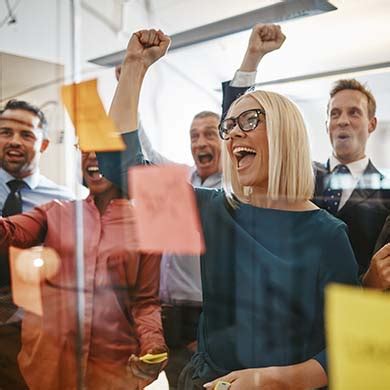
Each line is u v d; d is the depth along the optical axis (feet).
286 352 1.80
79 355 2.71
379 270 1.63
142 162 2.43
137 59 2.45
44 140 3.13
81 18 2.75
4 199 3.26
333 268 1.73
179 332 2.30
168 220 2.34
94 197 2.74
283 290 1.84
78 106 2.83
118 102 2.53
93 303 2.68
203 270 2.20
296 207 1.89
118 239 2.57
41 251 3.02
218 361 2.10
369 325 1.09
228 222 2.08
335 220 1.79
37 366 2.92
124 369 2.51
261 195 1.99
